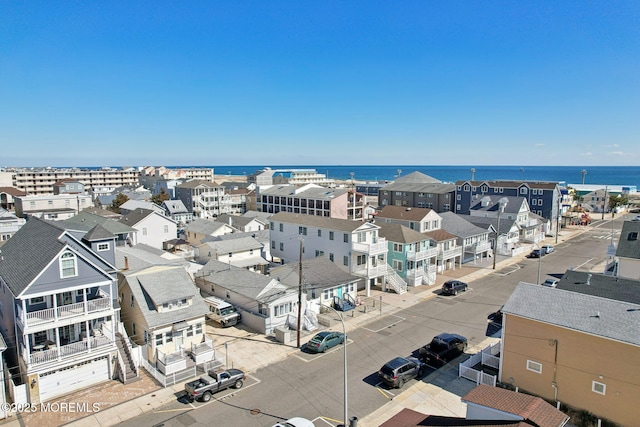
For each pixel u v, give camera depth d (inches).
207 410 970.1
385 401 1005.8
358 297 1764.3
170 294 1279.5
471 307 1689.2
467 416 789.2
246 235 2411.4
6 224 2571.4
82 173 6825.8
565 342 954.7
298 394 1037.8
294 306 1513.3
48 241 1146.0
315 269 1753.2
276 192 3681.1
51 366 1023.6
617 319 920.9
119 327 1248.2
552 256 2637.8
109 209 3892.7
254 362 1213.7
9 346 1135.6
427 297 1822.1
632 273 1601.9
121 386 1086.4
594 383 915.4
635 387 858.8
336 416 944.3
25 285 1011.9
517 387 1035.3
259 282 1552.7
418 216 2337.6
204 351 1211.9
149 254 1684.3
